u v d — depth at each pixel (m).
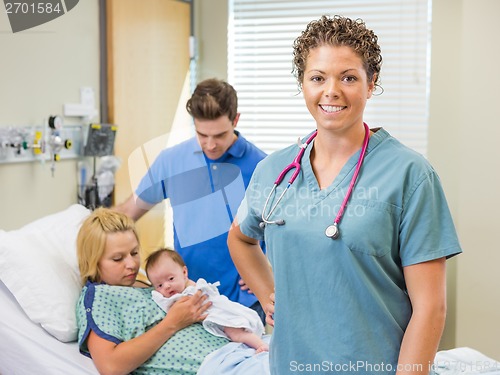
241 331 2.01
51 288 2.02
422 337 1.27
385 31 3.64
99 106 2.97
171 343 1.93
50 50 2.63
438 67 3.41
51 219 2.32
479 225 3.21
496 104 3.13
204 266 2.37
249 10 3.80
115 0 2.98
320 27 1.32
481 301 3.24
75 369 1.90
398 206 1.29
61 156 2.70
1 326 1.96
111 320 1.94
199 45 3.83
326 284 1.33
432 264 1.29
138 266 2.12
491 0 3.08
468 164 3.19
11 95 2.43
